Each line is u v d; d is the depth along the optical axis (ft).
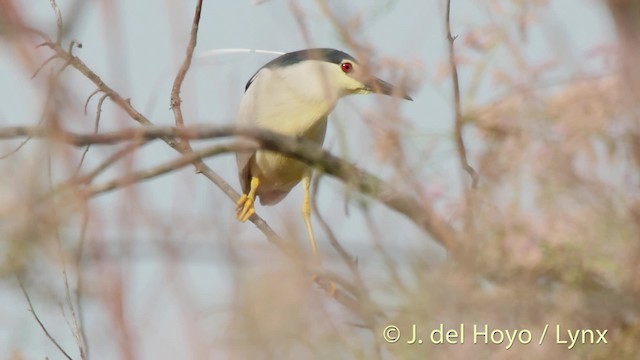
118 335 17.06
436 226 21.66
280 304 21.12
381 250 21.50
